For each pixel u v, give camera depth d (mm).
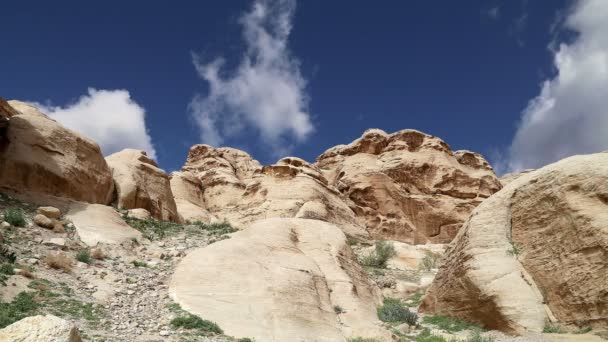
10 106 24797
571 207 17125
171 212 33312
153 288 15898
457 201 62344
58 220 19625
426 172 64875
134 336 11773
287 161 59906
